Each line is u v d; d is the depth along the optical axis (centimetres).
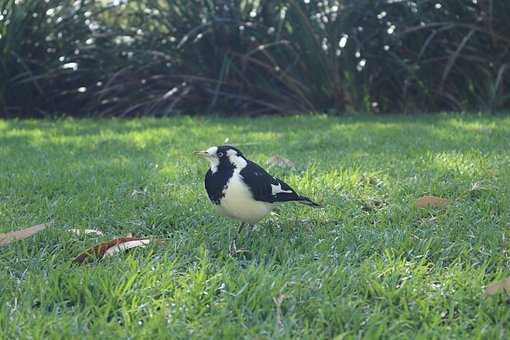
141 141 844
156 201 531
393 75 1233
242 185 416
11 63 1260
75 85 1317
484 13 1165
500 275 366
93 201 533
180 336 302
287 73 1245
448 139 803
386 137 834
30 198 552
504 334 308
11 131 986
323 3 1215
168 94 1270
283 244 423
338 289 351
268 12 1274
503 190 537
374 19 1209
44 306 338
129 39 1311
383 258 398
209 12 1289
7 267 388
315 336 302
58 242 436
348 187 564
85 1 1309
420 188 553
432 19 1189
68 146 819
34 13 1275
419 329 318
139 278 363
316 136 842
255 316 324
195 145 796
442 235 437
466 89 1216
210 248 427
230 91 1292
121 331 307
